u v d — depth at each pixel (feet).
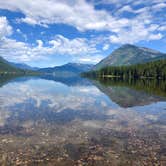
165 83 339.36
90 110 100.58
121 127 68.54
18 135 57.57
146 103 124.77
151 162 41.29
